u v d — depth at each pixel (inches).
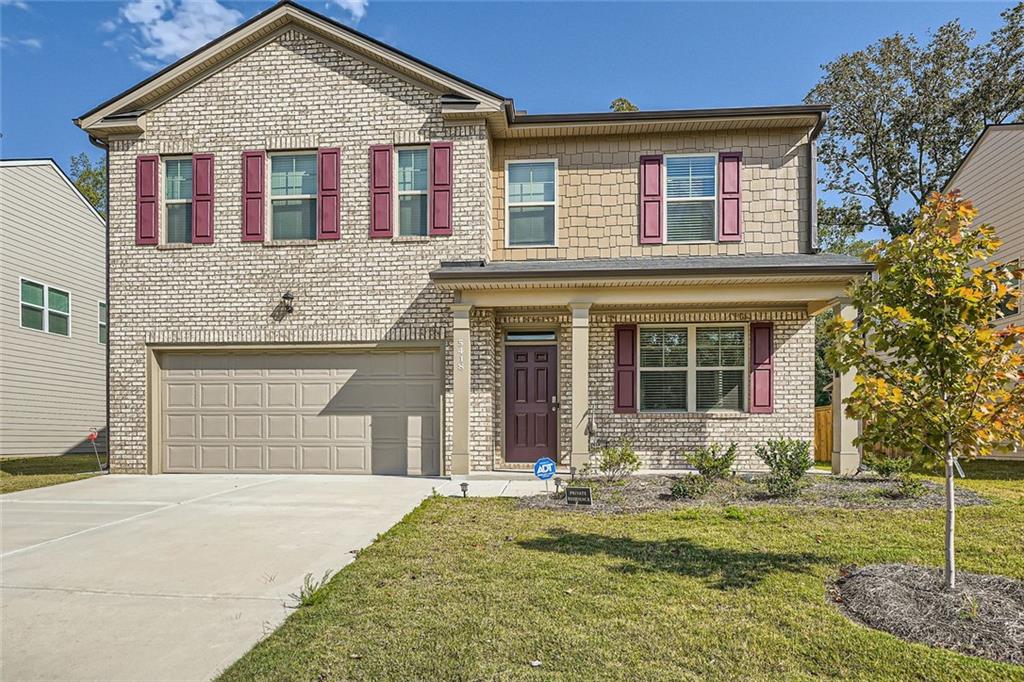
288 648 148.5
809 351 452.4
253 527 276.2
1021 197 597.9
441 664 139.3
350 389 450.3
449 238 440.1
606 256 462.3
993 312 171.6
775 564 209.8
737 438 453.1
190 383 460.4
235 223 456.4
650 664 138.3
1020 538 241.1
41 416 710.5
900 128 1076.5
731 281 395.9
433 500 332.8
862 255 196.1
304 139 454.0
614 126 453.7
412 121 446.3
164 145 463.2
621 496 335.3
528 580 194.9
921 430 177.9
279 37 458.0
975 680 130.8
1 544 250.1
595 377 461.7
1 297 660.1
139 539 256.7
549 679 131.8
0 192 661.9
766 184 457.1
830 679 131.9
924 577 187.9
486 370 437.4
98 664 145.2
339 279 447.8
